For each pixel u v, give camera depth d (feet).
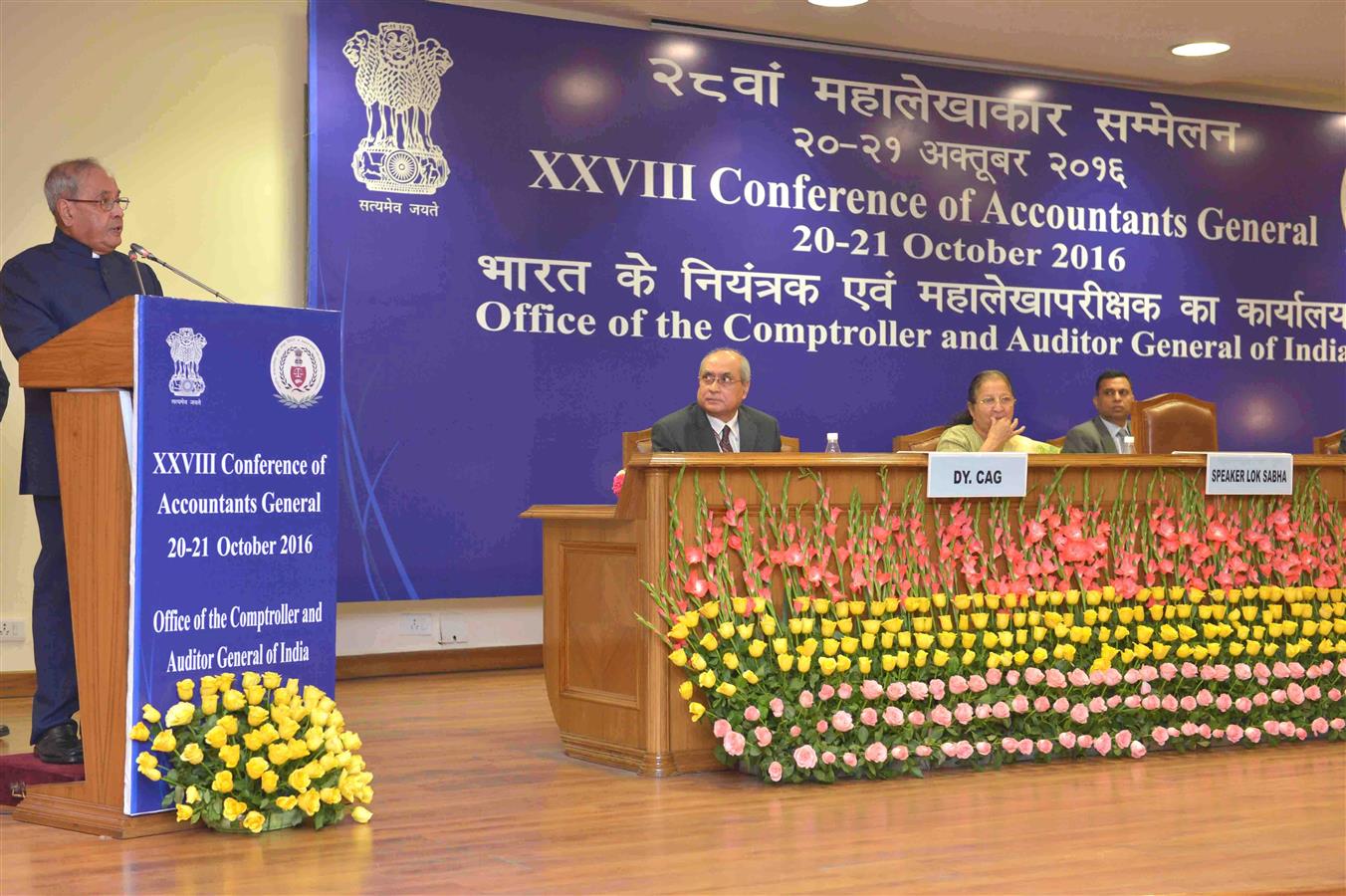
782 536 14.57
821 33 25.76
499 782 14.01
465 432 23.26
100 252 13.80
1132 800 13.00
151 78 22.24
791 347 25.67
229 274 22.57
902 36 25.95
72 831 11.73
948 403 26.91
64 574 12.91
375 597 22.66
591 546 15.24
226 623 11.83
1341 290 30.17
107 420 11.57
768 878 10.18
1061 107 28.12
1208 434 22.22
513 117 23.73
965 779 14.19
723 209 25.22
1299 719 16.34
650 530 14.30
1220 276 29.27
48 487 12.89
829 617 14.60
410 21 23.07
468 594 23.24
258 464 12.01
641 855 10.89
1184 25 25.41
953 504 15.31
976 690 14.61
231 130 22.66
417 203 23.03
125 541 11.49
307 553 12.26
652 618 14.33
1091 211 28.25
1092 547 15.72
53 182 13.61
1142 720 15.56
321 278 22.43
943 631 14.89
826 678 14.06
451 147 23.31
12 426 21.34
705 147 25.14
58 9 21.80
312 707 11.91
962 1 24.09
